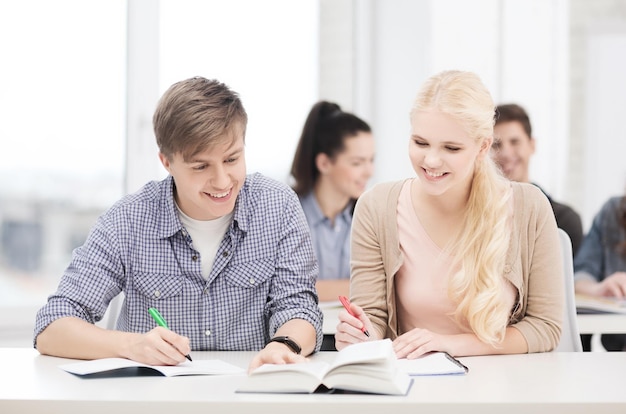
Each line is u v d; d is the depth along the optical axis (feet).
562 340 6.45
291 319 5.55
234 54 11.75
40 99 10.16
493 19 13.43
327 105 9.97
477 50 13.30
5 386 4.35
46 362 5.09
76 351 5.15
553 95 14.15
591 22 14.34
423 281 5.99
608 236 10.28
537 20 13.83
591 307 7.80
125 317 5.85
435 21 12.91
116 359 4.87
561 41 14.19
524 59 13.78
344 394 4.15
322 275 9.80
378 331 5.93
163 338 4.86
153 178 10.85
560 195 14.44
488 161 5.81
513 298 5.90
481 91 5.52
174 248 5.77
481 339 5.48
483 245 5.69
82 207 10.44
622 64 14.47
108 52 10.54
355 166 9.69
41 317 5.44
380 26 13.12
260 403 3.95
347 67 13.04
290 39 12.31
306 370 4.17
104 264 5.65
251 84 11.95
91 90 10.45
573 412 3.94
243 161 5.33
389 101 13.07
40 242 10.23
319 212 9.83
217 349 5.84
